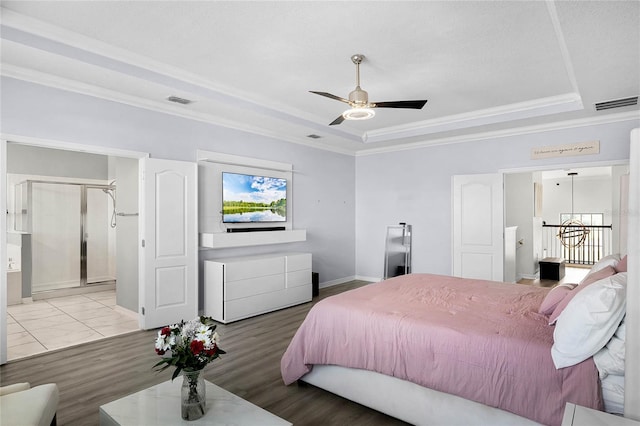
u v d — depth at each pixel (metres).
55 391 1.84
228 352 3.49
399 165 6.64
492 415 2.00
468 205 5.72
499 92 4.34
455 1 2.52
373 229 7.01
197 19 2.78
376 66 3.60
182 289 4.36
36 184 6.04
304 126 5.26
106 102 3.81
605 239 9.77
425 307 2.64
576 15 2.34
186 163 4.40
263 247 5.52
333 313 2.66
